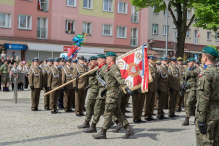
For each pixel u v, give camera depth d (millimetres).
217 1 19312
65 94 10852
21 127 7812
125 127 6852
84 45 31641
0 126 7883
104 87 7223
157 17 38094
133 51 8570
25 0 28281
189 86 8859
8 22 27672
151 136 7137
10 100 13781
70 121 8844
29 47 27812
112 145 6219
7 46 26547
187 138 6992
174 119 9852
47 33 29641
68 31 30859
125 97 9094
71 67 11008
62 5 30328
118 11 34062
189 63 9016
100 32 32812
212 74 4367
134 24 35281
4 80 18094
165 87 9859
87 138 6805
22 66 19281
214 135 4461
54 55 30000
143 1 21172
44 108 11344
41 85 10867
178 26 22109
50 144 6207
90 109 7887
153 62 9641
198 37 43094
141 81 8461
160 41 38406
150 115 9625
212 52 4488
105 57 6941
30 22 28719
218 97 4410
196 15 19391
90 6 32312
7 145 6043
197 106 4434
